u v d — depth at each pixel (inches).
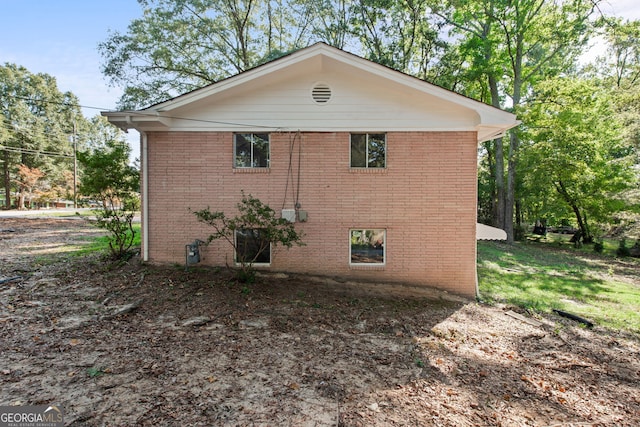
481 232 396.8
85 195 374.3
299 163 362.9
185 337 215.5
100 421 131.9
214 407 146.2
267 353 202.4
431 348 231.0
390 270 366.0
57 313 238.7
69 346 192.4
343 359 202.8
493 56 903.7
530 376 203.2
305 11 933.2
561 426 155.3
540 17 839.7
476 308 332.8
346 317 277.6
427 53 917.8
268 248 369.1
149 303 267.7
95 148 378.3
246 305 279.1
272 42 990.4
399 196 362.6
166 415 138.4
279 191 362.6
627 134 773.3
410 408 157.9
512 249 820.6
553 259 716.0
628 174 826.2
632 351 254.1
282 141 362.6
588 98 754.8
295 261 366.6
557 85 786.2
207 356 192.4
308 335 234.7
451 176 360.2
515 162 929.5
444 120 358.6
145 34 842.2
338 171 362.9
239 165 366.3
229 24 927.7
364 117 360.2
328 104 360.8
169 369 175.3
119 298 273.6
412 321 283.0
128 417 135.3
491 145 1147.3
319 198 363.9
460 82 954.1
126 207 377.1
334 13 922.7
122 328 222.5
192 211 360.8
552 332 283.7
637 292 448.1
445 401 167.0
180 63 888.3
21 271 334.6
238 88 345.4
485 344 249.0
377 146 367.2
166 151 359.9
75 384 155.6
